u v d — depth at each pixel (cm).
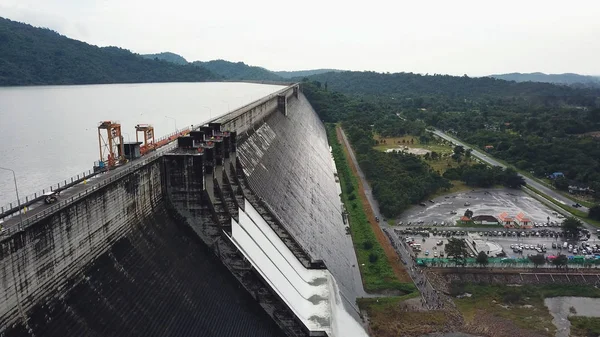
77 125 13250
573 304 8069
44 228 2806
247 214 6094
